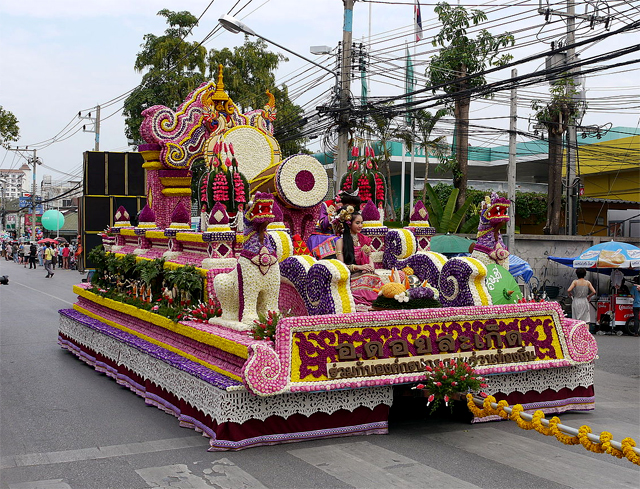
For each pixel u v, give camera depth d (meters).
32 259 44.62
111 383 9.70
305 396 6.36
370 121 20.28
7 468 5.79
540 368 7.39
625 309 16.56
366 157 10.58
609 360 12.68
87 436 6.79
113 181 28.00
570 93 21.61
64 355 12.23
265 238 7.45
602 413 8.02
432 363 6.77
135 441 6.59
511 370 7.16
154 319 8.62
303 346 6.26
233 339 6.53
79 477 5.52
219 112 10.54
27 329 15.65
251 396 6.17
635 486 5.35
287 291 7.76
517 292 8.06
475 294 7.38
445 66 19.58
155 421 7.41
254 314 7.29
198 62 29.73
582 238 20.25
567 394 7.78
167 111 11.20
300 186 9.65
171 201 11.56
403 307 6.99
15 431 7.00
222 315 7.66
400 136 22.48
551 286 19.27
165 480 5.40
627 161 26.78
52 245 46.31
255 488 5.18
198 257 8.94
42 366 11.05
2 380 9.83
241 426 6.16
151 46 30.17
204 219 9.08
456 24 19.42
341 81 16.86
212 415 6.35
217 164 9.14
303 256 7.42
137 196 28.28
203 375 6.60
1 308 19.97
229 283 7.46
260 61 30.78
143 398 8.64
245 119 10.90
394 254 9.02
